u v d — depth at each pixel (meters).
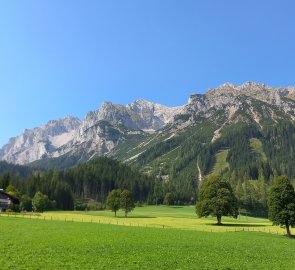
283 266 43.47
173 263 41.75
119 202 161.75
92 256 43.62
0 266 36.12
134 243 56.91
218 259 46.06
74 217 130.00
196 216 174.62
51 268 36.12
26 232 65.00
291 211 89.81
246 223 134.25
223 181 123.94
